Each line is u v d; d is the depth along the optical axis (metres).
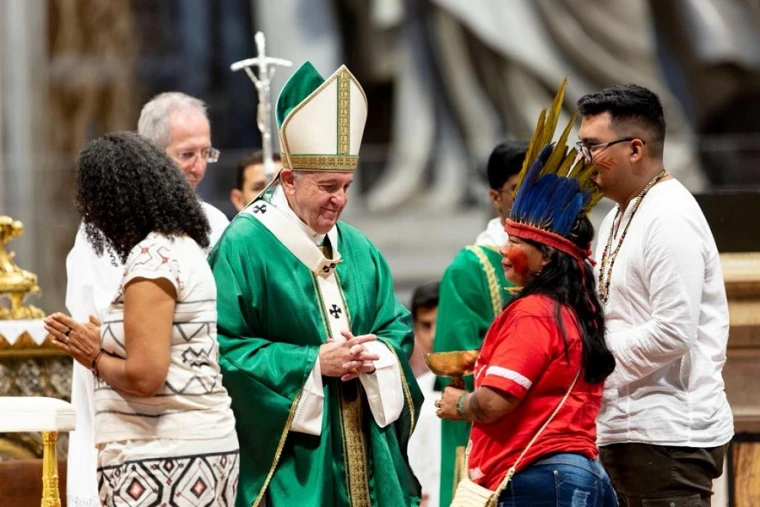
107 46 31.08
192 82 32.34
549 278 8.80
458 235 30.61
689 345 9.27
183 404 8.49
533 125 31.58
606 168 9.64
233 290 9.94
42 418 9.80
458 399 8.90
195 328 8.56
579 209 8.89
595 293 8.97
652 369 9.40
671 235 9.30
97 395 8.64
